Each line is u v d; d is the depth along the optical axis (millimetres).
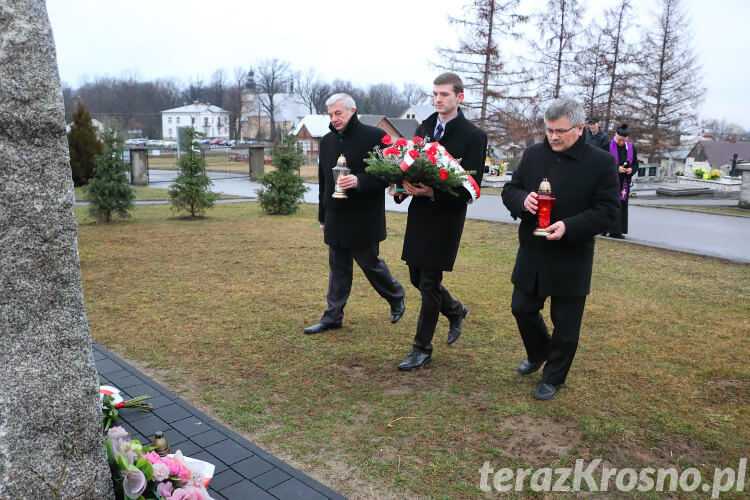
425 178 3680
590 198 3451
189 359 4312
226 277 6938
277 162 13445
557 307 3615
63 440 2143
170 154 49500
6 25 1912
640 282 6750
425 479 2783
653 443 3107
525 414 3441
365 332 4980
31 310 2039
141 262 7734
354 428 3279
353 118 4625
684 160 48344
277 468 2811
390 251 8672
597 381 3922
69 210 2098
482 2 28047
